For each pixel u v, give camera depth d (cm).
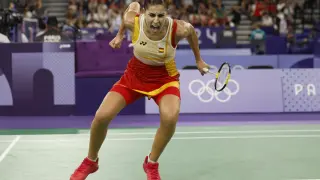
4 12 987
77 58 900
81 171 386
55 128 744
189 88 902
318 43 1219
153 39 354
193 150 551
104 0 1628
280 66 1174
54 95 891
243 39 1703
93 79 893
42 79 888
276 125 762
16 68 884
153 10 337
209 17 1590
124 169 458
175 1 1672
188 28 361
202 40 1333
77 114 895
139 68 370
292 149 557
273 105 913
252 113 906
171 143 597
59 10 1756
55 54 888
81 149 557
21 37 1053
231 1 1830
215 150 551
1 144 590
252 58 1167
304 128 727
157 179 384
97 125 359
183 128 731
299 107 919
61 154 528
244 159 502
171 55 365
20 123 802
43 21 1243
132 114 900
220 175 435
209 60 1146
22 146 576
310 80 929
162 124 360
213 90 905
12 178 423
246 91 912
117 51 898
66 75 891
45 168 461
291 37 1383
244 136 652
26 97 888
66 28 1225
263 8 1656
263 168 462
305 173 441
